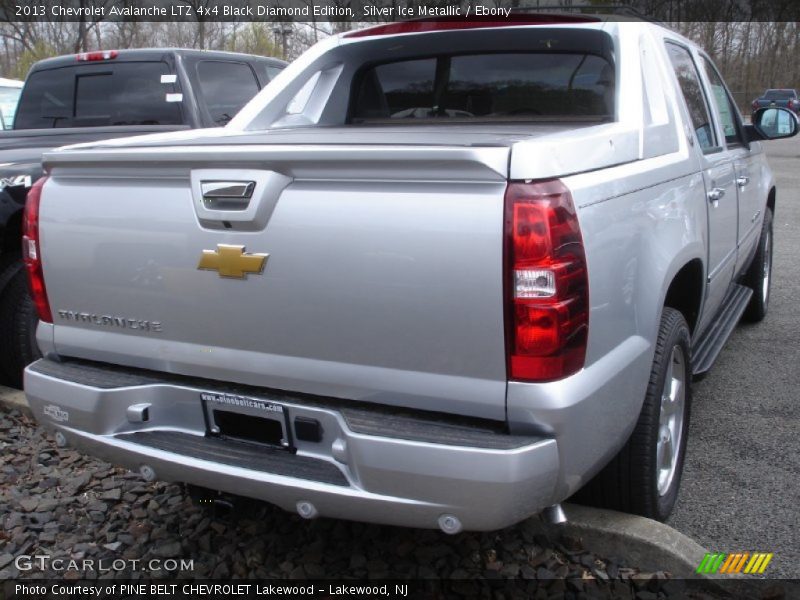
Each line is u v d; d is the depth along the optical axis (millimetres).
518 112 3850
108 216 2674
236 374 2557
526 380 2168
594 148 2438
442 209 2164
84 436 2773
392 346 2287
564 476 2271
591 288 2260
